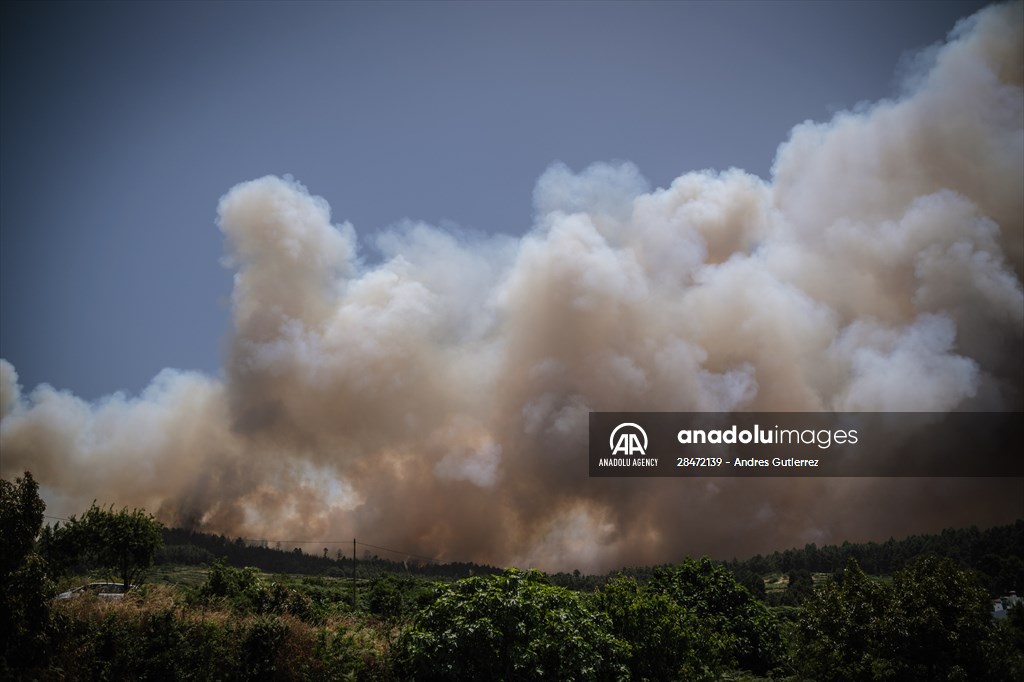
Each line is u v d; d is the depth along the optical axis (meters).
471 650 17.83
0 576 13.04
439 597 19.45
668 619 23.66
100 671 15.88
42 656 14.17
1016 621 39.50
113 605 18.33
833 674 26.36
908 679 24.56
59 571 23.39
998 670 24.47
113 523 26.55
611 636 21.06
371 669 20.09
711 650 26.17
